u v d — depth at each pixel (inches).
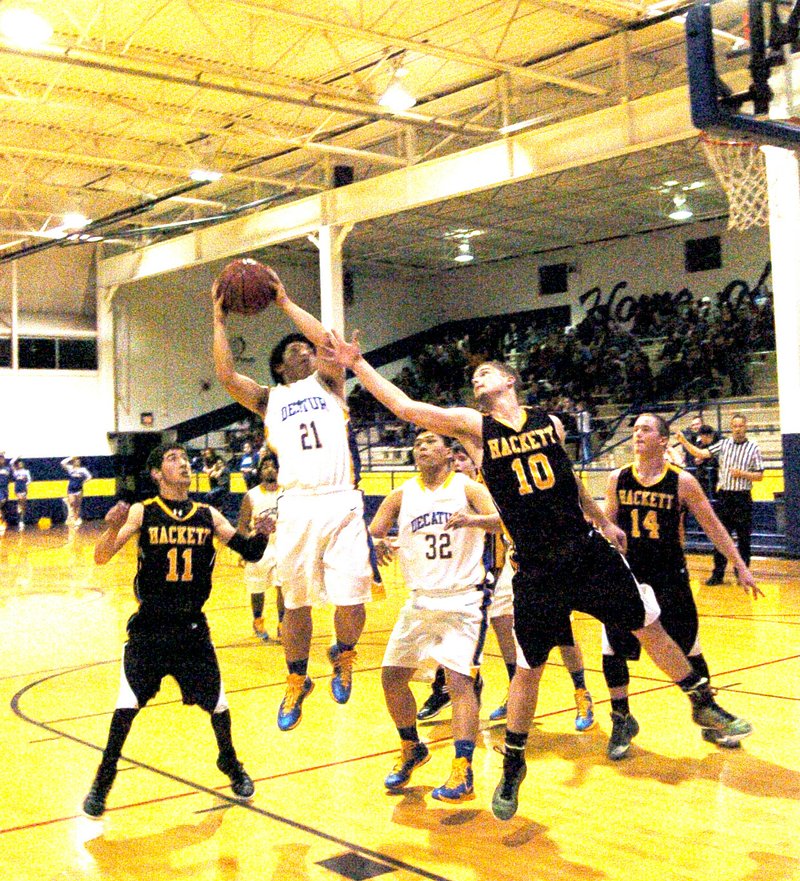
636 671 299.9
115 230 976.9
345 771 211.3
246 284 173.0
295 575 179.6
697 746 220.4
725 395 906.7
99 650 365.4
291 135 713.6
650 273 1042.1
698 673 214.7
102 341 1049.5
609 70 629.9
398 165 799.7
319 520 178.4
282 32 536.1
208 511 186.2
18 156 759.1
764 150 494.3
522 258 1160.8
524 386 1033.5
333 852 166.6
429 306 1258.0
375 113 607.5
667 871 154.5
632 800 187.3
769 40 180.7
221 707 187.0
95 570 639.8
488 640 358.6
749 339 910.4
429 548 198.7
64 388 1040.2
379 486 833.5
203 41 544.4
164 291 1089.4
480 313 1214.3
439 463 203.5
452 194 642.8
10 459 1003.3
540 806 185.8
